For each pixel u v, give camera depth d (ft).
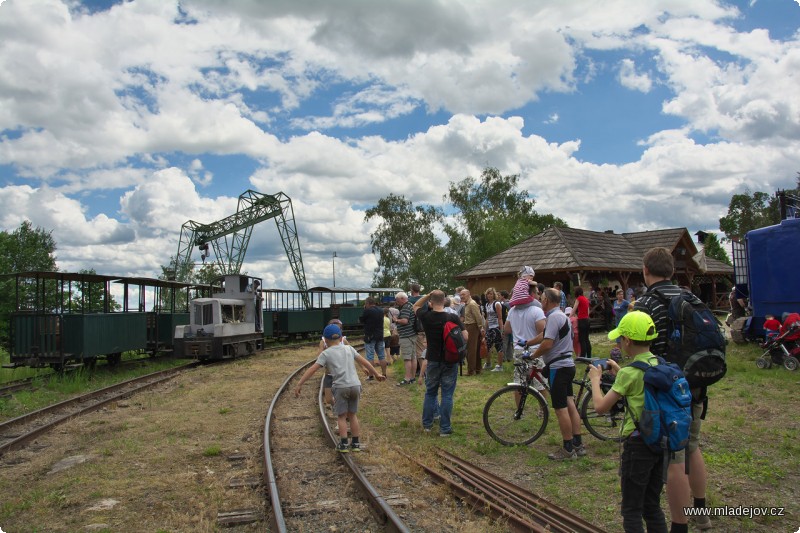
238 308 74.90
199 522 16.31
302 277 195.21
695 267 107.14
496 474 20.21
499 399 25.59
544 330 22.65
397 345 53.11
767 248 44.68
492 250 158.20
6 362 63.36
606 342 59.41
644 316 12.73
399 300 40.37
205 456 23.71
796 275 43.32
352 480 19.56
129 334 60.29
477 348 41.93
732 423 25.03
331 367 23.24
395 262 204.85
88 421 31.65
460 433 25.88
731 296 56.85
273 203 190.08
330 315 115.55
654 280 14.84
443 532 15.21
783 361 38.17
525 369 24.20
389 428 27.58
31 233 185.37
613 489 18.17
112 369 59.31
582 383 24.27
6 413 34.35
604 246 96.68
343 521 16.39
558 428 25.66
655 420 12.02
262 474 20.70
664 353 14.19
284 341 107.24
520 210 185.16
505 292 44.14
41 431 28.50
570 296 85.05
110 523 16.61
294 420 30.73
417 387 38.60
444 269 186.39
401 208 207.31
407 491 18.43
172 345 73.15
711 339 13.88
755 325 45.21
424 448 23.40
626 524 12.42
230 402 37.27
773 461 20.10
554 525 15.25
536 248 92.53
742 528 15.23
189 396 40.09
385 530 15.72
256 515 16.72
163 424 30.19
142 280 65.16
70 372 53.62
